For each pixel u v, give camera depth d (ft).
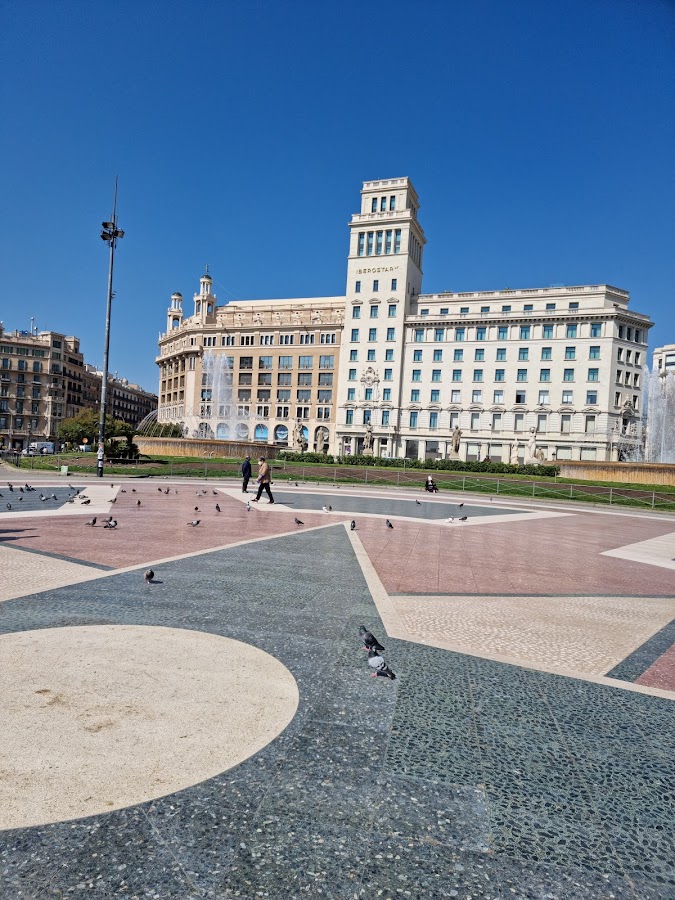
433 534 53.47
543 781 11.96
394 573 33.53
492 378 249.96
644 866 9.57
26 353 349.82
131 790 10.88
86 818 10.04
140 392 524.93
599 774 12.35
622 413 235.20
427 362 261.24
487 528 62.18
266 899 8.39
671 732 14.51
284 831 9.96
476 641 21.39
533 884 9.04
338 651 19.29
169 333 364.99
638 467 136.15
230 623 21.72
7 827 9.73
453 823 10.43
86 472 128.67
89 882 8.59
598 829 10.47
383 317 267.39
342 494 105.70
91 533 42.93
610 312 230.07
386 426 263.08
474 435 250.16
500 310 254.06
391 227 268.21
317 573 31.89
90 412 257.55
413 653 19.58
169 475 133.90
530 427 241.96
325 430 297.74
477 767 12.38
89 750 12.21
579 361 236.22
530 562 40.70
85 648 18.31
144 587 26.68
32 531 42.86
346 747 12.91
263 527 50.90
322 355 302.45
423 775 11.93
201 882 8.70
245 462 91.81
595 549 49.83
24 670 16.38
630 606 28.55
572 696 16.60
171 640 19.48
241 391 315.99
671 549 52.85
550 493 126.52
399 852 9.59
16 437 345.31
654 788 11.90
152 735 12.98
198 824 10.03
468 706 15.51
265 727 13.62
